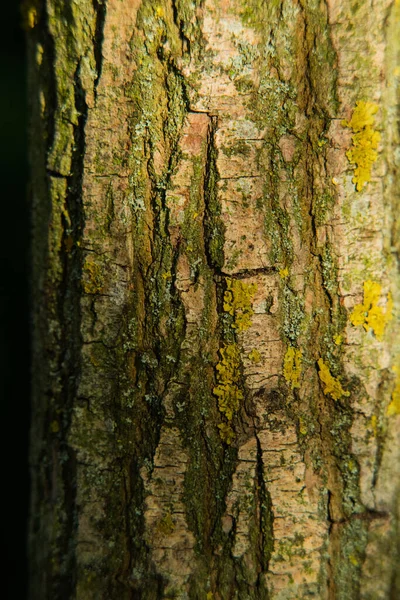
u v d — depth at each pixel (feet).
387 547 2.10
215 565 2.06
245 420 2.04
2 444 2.81
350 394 2.06
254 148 2.01
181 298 2.03
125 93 2.01
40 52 2.07
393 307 2.09
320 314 2.05
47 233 2.09
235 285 2.02
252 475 2.04
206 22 1.98
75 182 2.05
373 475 2.08
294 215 2.03
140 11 1.99
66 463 2.09
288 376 2.04
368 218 2.04
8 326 2.85
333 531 2.07
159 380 2.04
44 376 2.12
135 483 2.06
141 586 2.06
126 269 2.04
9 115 2.98
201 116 2.00
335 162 2.03
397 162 2.07
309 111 2.02
